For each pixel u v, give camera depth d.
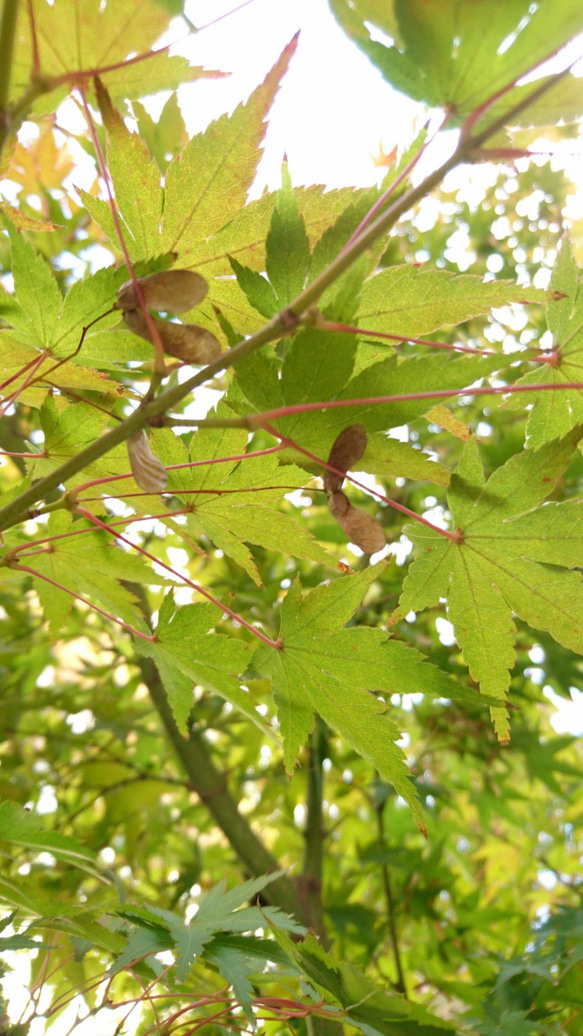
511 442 0.52
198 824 0.60
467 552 0.23
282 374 0.20
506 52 0.19
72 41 0.22
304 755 0.54
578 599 0.23
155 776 0.51
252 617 0.51
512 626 0.24
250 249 0.24
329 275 0.18
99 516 0.27
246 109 0.22
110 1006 0.26
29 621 0.60
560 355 0.24
